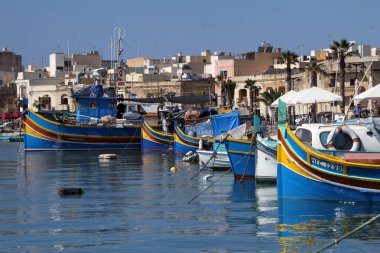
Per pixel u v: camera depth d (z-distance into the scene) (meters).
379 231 31.61
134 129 90.31
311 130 40.72
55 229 33.34
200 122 80.75
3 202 41.88
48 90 163.75
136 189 47.12
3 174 60.09
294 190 37.34
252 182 48.72
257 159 46.19
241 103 131.12
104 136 89.12
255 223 33.81
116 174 58.00
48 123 87.69
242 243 30.05
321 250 28.06
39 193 45.94
